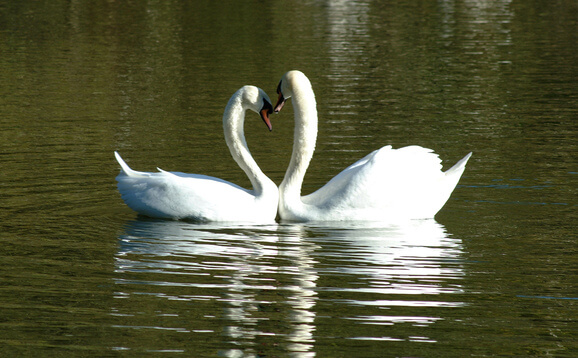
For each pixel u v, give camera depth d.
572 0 50.00
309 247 12.17
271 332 9.26
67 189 15.20
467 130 20.53
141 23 40.62
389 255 11.80
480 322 9.55
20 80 27.28
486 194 15.08
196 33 37.78
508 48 34.41
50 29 38.31
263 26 40.03
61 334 9.20
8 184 15.43
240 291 10.39
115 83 26.97
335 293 10.35
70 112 22.59
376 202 13.52
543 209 14.10
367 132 20.30
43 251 11.85
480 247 12.16
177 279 10.80
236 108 13.97
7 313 9.70
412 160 13.84
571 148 18.47
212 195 13.46
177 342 9.02
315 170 16.80
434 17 43.78
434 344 9.01
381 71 29.31
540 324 9.51
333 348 8.91
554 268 11.23
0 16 41.97
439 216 13.88
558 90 25.84
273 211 13.80
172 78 27.89
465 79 27.94
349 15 44.16
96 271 11.05
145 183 13.75
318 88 26.28
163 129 20.61
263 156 18.12
